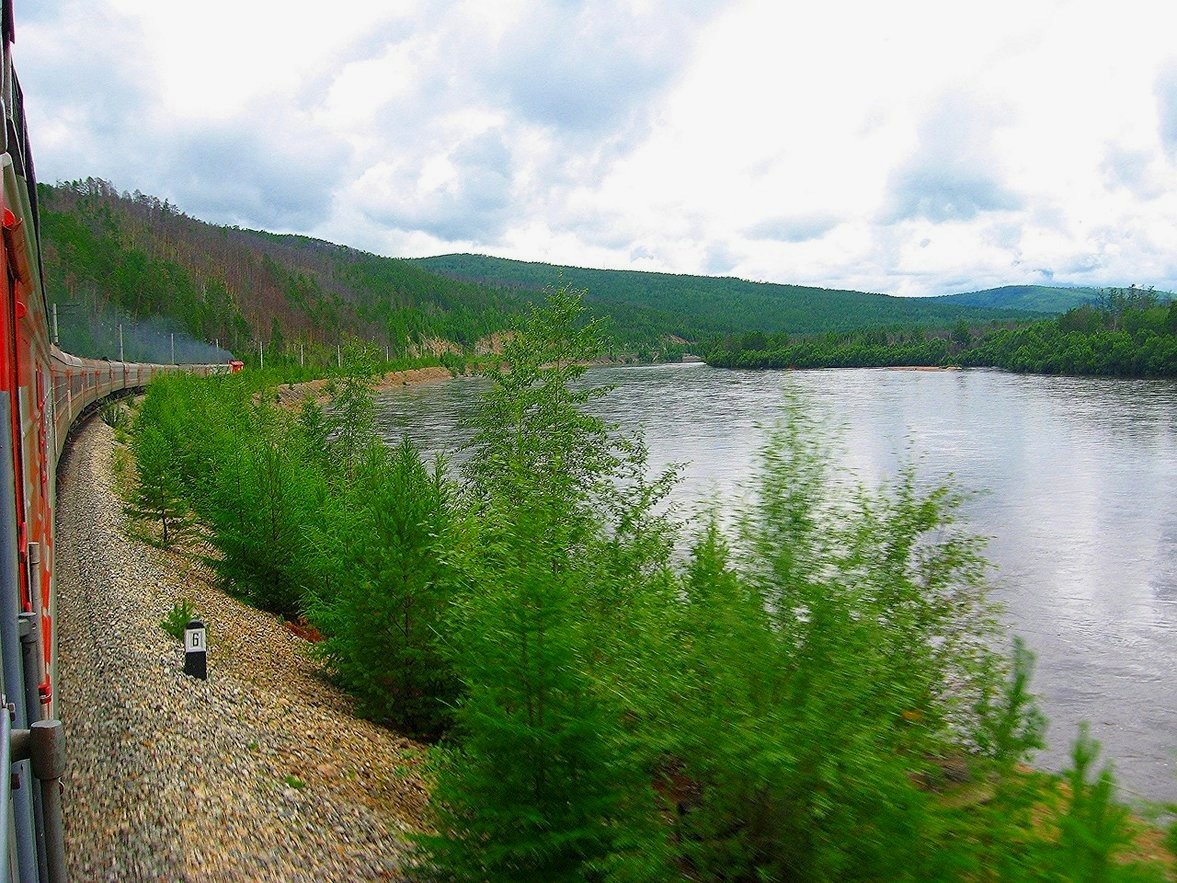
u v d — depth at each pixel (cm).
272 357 11425
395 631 1236
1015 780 611
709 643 678
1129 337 9688
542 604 697
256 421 3356
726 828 677
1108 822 502
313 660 1511
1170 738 1409
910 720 687
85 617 1357
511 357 1920
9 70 659
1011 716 754
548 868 711
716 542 894
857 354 13388
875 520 841
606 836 686
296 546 1898
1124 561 2342
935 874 560
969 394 7300
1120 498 3067
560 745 693
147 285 10988
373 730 1202
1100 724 1462
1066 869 499
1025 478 3394
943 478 3266
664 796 749
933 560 970
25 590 571
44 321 1247
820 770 591
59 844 450
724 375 11000
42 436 1177
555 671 695
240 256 16800
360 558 1312
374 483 1596
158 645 1236
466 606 757
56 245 10900
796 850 631
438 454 1547
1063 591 2119
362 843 816
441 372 12744
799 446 731
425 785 1041
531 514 802
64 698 1025
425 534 1238
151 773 837
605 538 1050
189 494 2619
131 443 3647
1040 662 1711
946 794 638
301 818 827
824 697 618
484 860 695
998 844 558
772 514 707
